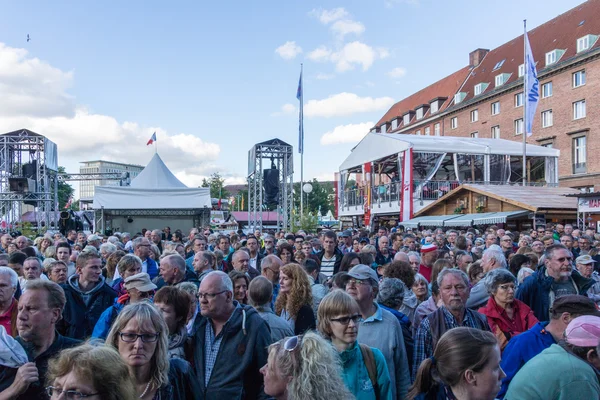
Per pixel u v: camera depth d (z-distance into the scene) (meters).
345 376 3.19
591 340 2.64
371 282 4.07
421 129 61.84
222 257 8.34
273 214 39.38
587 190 37.47
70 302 4.98
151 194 22.52
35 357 3.17
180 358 3.47
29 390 2.77
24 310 3.20
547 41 44.81
